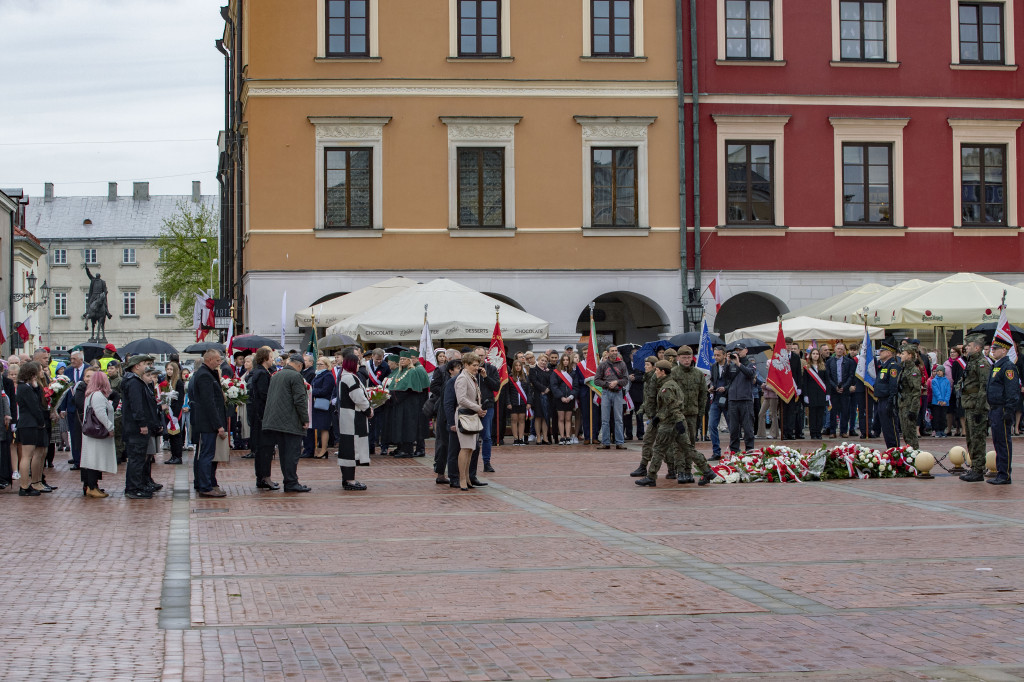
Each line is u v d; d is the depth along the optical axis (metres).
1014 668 7.62
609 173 34.91
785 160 35.56
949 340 32.56
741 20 35.59
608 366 26.03
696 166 34.94
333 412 24.16
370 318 27.09
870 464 19.56
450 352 20.28
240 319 39.12
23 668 7.59
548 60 34.56
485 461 20.56
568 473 20.44
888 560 11.52
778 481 18.88
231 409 23.45
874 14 36.16
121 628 8.73
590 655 7.96
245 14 36.81
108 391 17.27
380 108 34.03
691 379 19.02
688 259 35.06
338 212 34.03
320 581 10.51
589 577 10.66
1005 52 36.66
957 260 36.28
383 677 7.43
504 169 34.47
